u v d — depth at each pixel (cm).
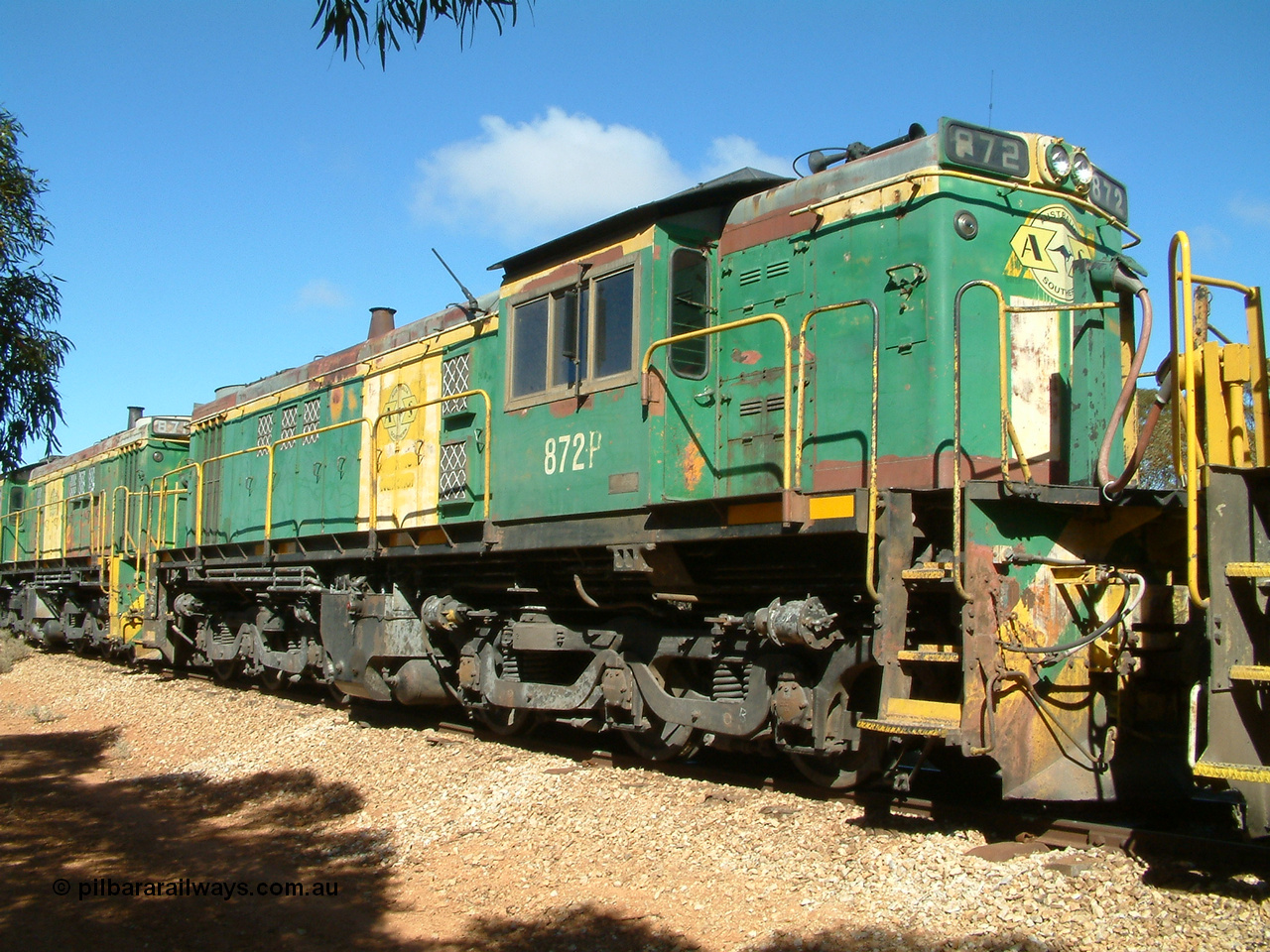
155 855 783
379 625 1166
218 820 888
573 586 1020
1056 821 646
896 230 745
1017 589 649
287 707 1357
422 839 785
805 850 656
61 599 2359
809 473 781
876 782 775
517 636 1002
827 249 789
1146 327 672
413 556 1144
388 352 1281
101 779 1070
